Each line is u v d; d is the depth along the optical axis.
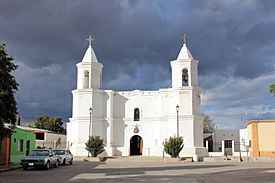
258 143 46.50
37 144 52.38
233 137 65.00
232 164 35.97
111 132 53.09
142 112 54.09
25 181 19.34
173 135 49.69
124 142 53.81
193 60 52.44
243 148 58.47
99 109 53.00
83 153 50.34
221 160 43.78
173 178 20.75
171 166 33.28
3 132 24.23
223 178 20.27
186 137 49.69
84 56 54.50
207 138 65.50
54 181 19.34
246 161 42.03
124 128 54.09
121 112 54.50
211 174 23.30
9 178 21.14
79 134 51.47
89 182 18.75
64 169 29.22
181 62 52.12
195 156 44.22
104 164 37.47
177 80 52.19
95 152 47.44
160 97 53.31
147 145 53.22
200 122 51.00
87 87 53.78
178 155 45.94
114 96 54.66
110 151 51.84
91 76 53.53
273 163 37.75
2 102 22.83
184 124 50.06
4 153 31.86
